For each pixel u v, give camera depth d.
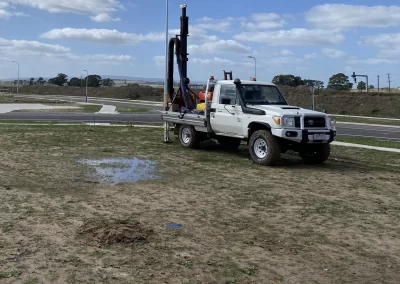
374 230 6.43
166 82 16.66
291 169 11.58
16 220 6.50
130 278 4.54
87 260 5.00
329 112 52.22
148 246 5.51
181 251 5.36
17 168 10.78
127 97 92.25
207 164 12.07
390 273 4.85
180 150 14.80
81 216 6.79
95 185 9.11
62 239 5.70
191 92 16.05
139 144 16.19
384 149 16.31
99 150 14.38
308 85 69.12
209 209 7.39
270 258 5.21
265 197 8.33
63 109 45.41
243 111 12.59
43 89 120.38
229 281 4.53
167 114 15.95
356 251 5.53
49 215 6.81
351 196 8.58
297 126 11.56
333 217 7.06
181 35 16.09
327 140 11.86
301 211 7.38
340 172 11.28
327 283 4.55
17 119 29.66
